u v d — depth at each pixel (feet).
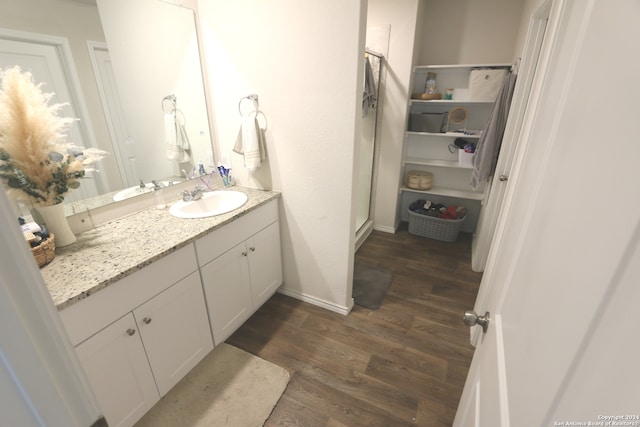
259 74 5.87
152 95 5.55
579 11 1.71
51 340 1.06
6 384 0.98
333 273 6.86
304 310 7.20
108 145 5.03
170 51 5.69
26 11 3.89
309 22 5.11
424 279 8.38
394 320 6.84
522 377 1.53
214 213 5.49
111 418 3.96
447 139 10.67
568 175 1.39
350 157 5.72
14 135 3.65
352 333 6.46
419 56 10.09
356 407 4.91
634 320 0.80
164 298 4.39
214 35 6.00
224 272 5.51
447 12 9.43
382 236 11.03
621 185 0.93
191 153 6.47
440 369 5.60
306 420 4.71
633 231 0.83
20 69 3.92
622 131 0.96
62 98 4.39
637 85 0.89
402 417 4.76
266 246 6.63
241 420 4.71
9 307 0.93
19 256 0.94
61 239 4.24
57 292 3.29
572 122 1.44
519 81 6.77
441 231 10.50
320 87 5.45
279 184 6.61
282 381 5.33
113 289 3.66
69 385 1.15
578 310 1.08
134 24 5.07
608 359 0.89
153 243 4.40
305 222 6.70
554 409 1.14
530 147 2.63
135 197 5.50
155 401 4.56
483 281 6.46
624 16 1.04
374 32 9.14
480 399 2.42
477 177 8.75
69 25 4.33
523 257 1.93
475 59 9.52
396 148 10.23
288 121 5.97
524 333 1.62
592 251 1.05
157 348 4.44
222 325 5.71
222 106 6.56
